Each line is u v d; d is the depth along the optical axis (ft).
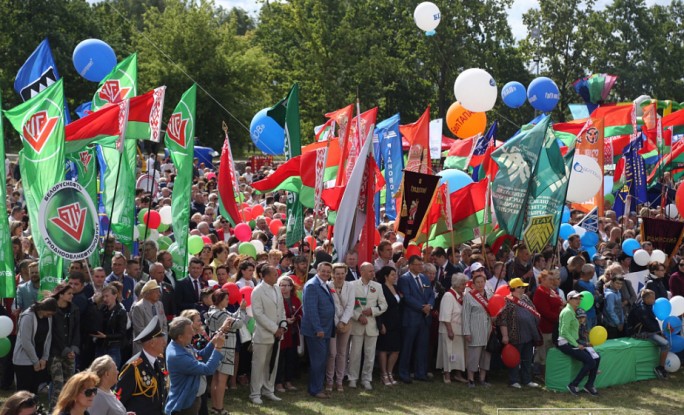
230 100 162.71
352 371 43.09
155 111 42.04
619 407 41.98
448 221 48.11
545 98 76.43
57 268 37.73
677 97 204.33
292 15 161.48
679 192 57.41
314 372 40.88
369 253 45.62
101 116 40.63
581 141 59.67
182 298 39.50
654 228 56.08
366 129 49.32
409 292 44.34
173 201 43.73
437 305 45.62
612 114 73.31
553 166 47.39
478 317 44.19
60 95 38.40
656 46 202.59
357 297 42.50
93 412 24.76
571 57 192.44
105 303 36.70
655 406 42.52
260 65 166.91
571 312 44.11
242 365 42.47
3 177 36.96
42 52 52.75
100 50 59.47
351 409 39.06
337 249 44.62
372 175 45.65
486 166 54.03
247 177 87.66
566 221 67.82
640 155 74.08
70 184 36.96
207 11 167.02
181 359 28.96
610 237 59.88
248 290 39.93
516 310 44.29
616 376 46.60
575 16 193.06
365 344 43.01
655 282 50.34
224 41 171.22
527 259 49.01
